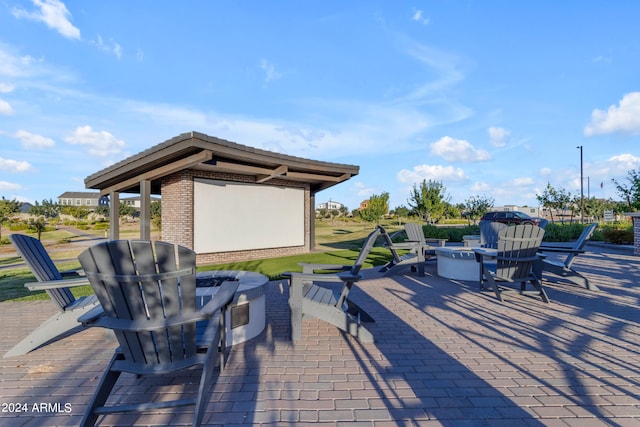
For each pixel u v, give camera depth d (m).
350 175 11.47
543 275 6.80
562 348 3.08
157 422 1.99
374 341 3.29
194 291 2.03
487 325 3.78
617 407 2.11
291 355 2.96
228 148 8.01
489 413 2.05
